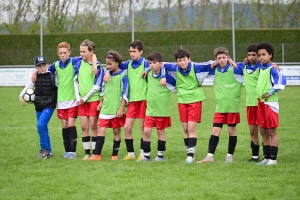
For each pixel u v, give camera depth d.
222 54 13.85
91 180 12.00
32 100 15.44
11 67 50.91
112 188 11.26
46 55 56.69
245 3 69.50
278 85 13.14
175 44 62.06
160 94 14.30
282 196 10.51
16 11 66.44
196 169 13.06
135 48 14.63
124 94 14.59
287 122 23.31
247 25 69.56
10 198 10.58
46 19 67.19
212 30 61.69
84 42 15.10
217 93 14.24
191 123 14.20
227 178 12.06
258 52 13.52
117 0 69.69
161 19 70.81
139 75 14.73
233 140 14.34
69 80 15.27
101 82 14.96
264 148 14.13
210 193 10.75
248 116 14.46
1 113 28.06
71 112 15.28
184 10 70.62
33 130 21.61
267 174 12.41
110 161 14.46
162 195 10.65
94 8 69.44
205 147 17.31
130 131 14.86
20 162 14.48
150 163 14.00
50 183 11.78
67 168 13.42
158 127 14.49
